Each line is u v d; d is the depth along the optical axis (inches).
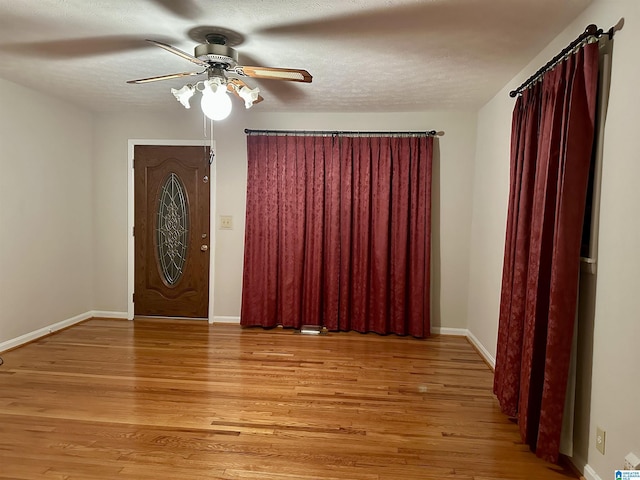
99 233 187.6
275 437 93.8
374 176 171.2
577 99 76.8
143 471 80.8
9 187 143.5
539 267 86.6
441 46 104.2
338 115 174.4
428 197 167.9
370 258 174.2
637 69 66.6
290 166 173.3
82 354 143.6
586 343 80.0
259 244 177.5
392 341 165.5
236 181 180.5
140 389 117.0
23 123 147.7
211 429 96.6
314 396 114.8
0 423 97.3
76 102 167.3
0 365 132.4
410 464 85.0
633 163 67.1
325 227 176.1
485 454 88.9
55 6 87.0
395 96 148.6
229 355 145.6
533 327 87.4
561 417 80.8
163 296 187.9
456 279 174.7
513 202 108.6
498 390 110.7
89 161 183.6
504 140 132.2
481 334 152.8
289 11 87.4
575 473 82.5
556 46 97.6
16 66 124.5
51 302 164.7
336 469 82.8
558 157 83.7
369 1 82.7
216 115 99.8
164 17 91.3
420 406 110.3
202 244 183.9
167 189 183.8
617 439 70.0
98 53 112.9
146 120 181.9
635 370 65.8
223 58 94.5
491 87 135.7
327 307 176.9
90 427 96.3
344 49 106.9
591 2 81.4
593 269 77.4
